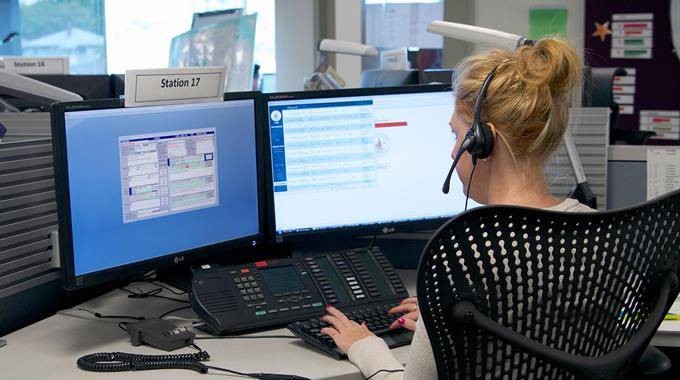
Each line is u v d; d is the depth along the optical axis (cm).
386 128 179
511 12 467
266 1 493
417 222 184
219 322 150
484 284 97
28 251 152
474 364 101
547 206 111
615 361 100
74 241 139
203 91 158
